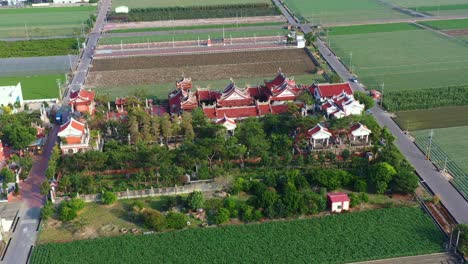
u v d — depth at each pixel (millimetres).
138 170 143125
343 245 113375
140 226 121938
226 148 144875
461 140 160500
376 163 138750
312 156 144500
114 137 165500
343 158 146625
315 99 182125
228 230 119188
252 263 108312
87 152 142500
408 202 129125
